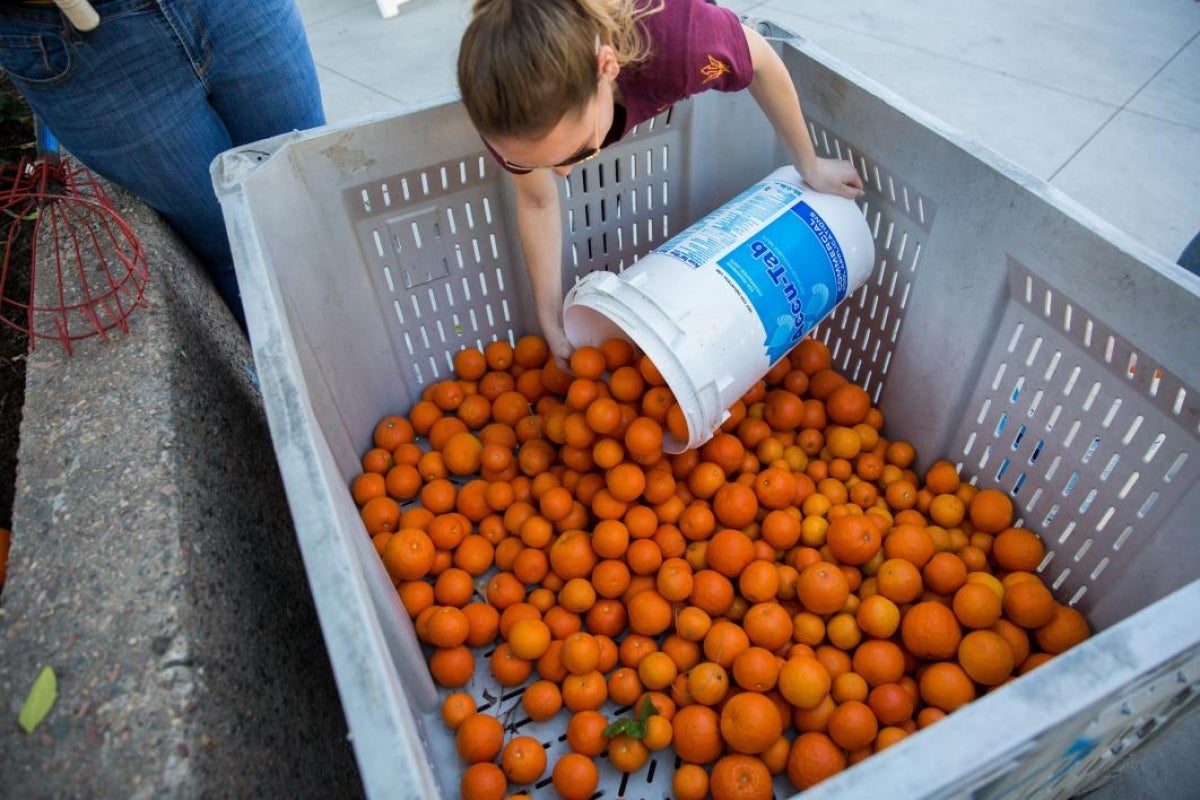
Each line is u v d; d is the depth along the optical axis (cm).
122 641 86
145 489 101
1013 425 138
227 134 155
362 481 158
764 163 175
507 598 143
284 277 133
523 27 94
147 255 136
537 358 179
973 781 65
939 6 313
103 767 78
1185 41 284
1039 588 128
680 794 120
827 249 145
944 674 122
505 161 122
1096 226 110
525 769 120
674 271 137
